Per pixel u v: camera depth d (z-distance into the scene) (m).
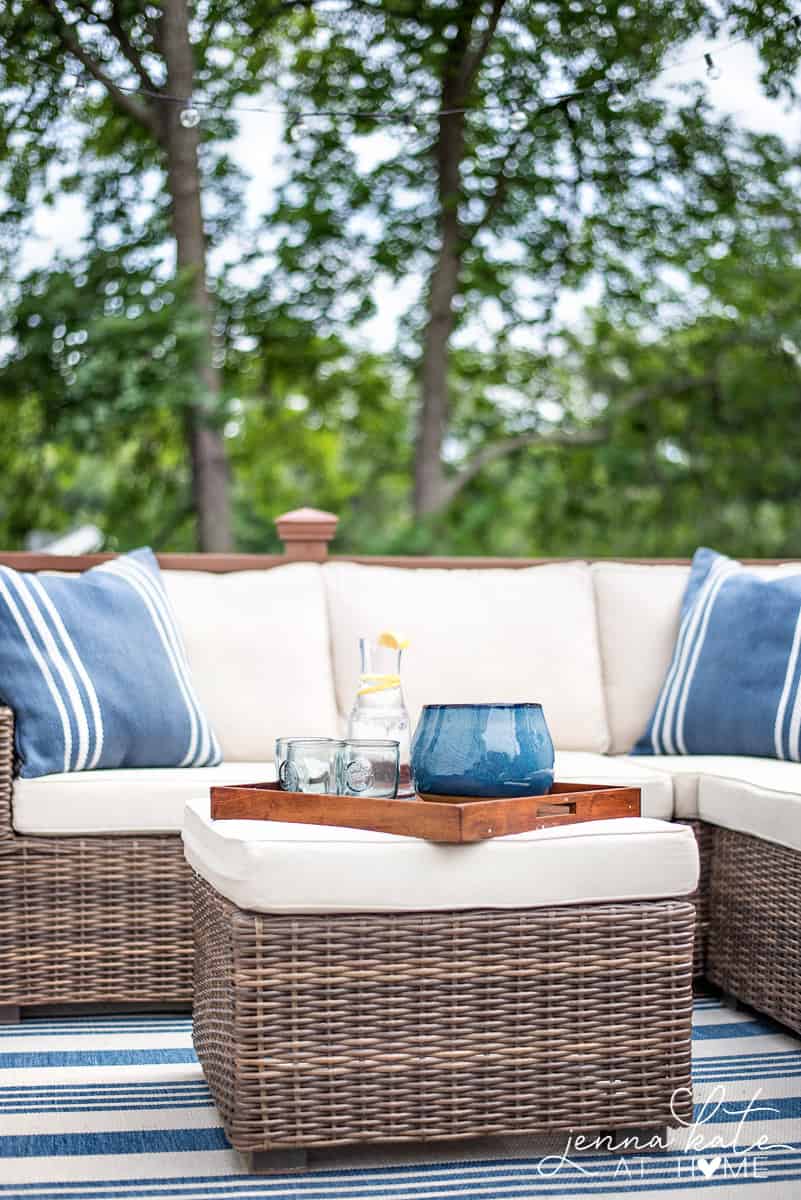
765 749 2.98
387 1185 1.77
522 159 10.18
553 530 11.94
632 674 3.42
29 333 9.57
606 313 11.55
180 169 9.43
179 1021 2.61
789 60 8.66
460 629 3.36
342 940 1.80
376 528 12.30
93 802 2.57
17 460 10.63
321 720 3.22
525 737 1.93
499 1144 1.94
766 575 3.45
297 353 11.05
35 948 2.57
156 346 9.43
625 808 2.02
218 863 1.88
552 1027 1.86
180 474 10.95
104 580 2.97
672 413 11.84
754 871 2.56
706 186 10.14
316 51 9.86
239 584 3.34
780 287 10.83
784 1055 2.35
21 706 2.64
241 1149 1.78
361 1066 1.80
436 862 1.82
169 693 2.85
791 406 11.48
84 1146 1.90
